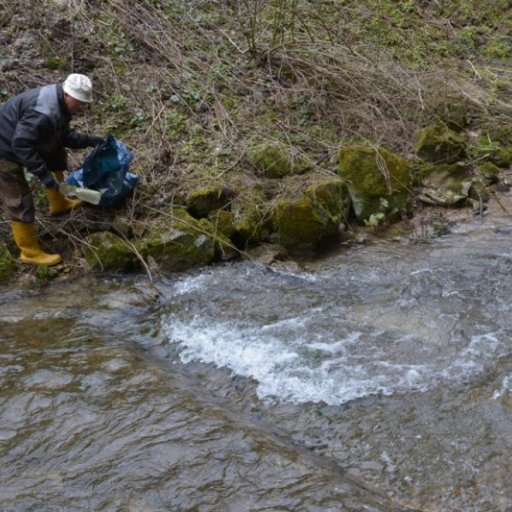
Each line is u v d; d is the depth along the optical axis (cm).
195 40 836
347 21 940
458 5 1064
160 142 672
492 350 435
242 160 661
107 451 358
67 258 577
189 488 330
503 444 356
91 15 812
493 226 625
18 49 739
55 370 430
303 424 387
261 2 880
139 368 431
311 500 318
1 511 321
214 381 435
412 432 371
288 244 591
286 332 474
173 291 544
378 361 434
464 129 771
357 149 642
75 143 562
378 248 596
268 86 781
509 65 945
